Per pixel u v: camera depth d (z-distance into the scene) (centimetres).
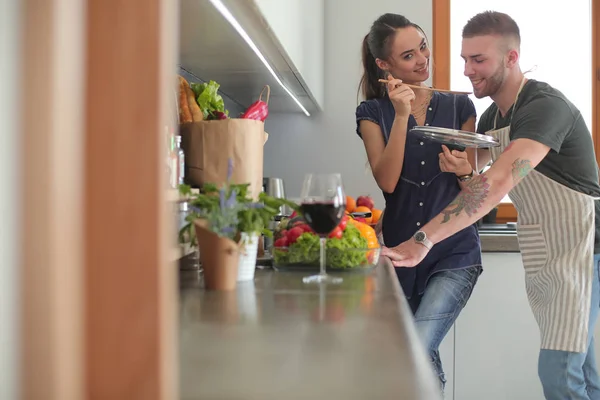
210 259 123
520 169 186
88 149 42
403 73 234
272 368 69
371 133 233
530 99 203
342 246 149
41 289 37
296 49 216
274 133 354
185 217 132
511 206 346
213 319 96
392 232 229
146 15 41
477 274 218
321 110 344
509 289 274
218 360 72
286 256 154
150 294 43
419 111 233
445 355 277
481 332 276
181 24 152
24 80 36
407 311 102
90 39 42
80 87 40
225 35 164
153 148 42
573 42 352
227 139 157
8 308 35
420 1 348
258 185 162
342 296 117
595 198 210
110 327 43
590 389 223
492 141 202
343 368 69
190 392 61
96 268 42
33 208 36
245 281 137
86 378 42
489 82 218
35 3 36
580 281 207
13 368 36
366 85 249
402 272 219
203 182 159
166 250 43
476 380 276
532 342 274
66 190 38
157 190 42
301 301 112
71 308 39
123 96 42
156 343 43
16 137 36
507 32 214
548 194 212
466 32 219
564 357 206
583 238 208
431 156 224
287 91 265
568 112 198
